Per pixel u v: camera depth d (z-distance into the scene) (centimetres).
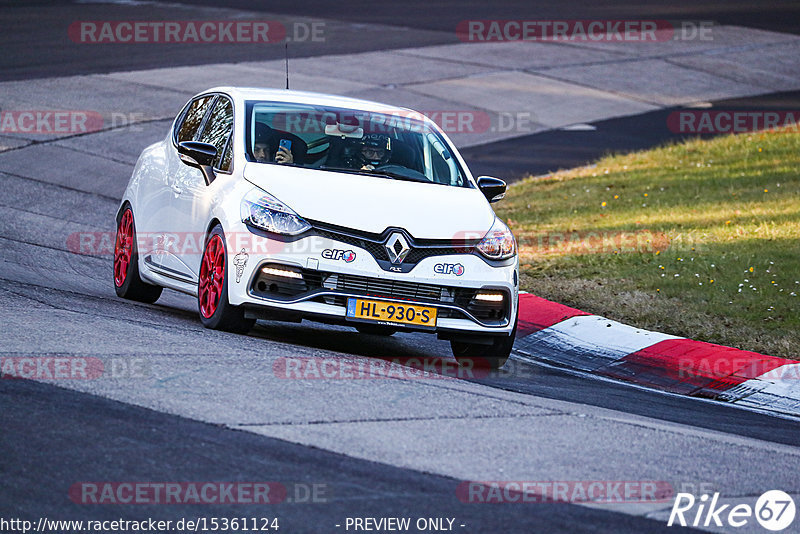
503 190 3450
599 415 2556
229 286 2953
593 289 4284
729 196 6112
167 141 3778
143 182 3684
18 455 1841
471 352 3219
